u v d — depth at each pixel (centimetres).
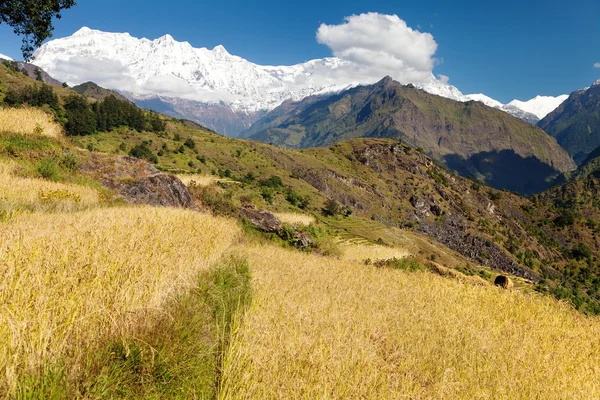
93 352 347
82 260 486
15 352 301
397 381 443
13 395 274
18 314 336
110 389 315
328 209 12044
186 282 579
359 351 512
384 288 1050
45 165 1894
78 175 2038
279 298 694
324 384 400
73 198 1547
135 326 404
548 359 633
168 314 442
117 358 355
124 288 446
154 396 343
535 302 1105
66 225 764
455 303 967
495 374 530
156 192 2173
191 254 799
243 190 3139
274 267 1133
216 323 525
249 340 475
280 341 478
